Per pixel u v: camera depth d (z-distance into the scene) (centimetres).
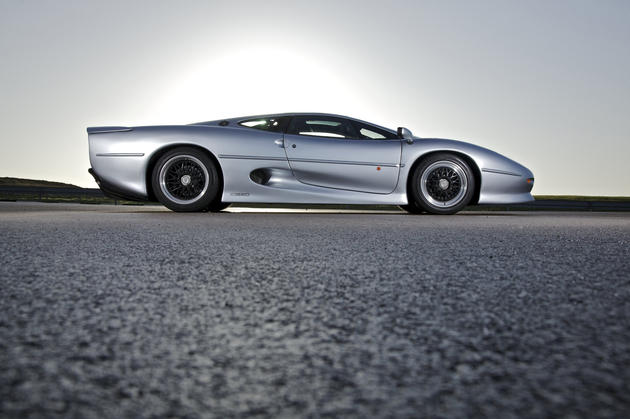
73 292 114
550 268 151
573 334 85
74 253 175
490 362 71
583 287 124
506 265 156
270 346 78
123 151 409
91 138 413
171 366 68
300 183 423
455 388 61
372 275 139
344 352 75
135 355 73
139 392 59
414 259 168
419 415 54
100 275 135
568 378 65
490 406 56
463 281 131
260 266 153
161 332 85
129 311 98
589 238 237
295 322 92
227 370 67
